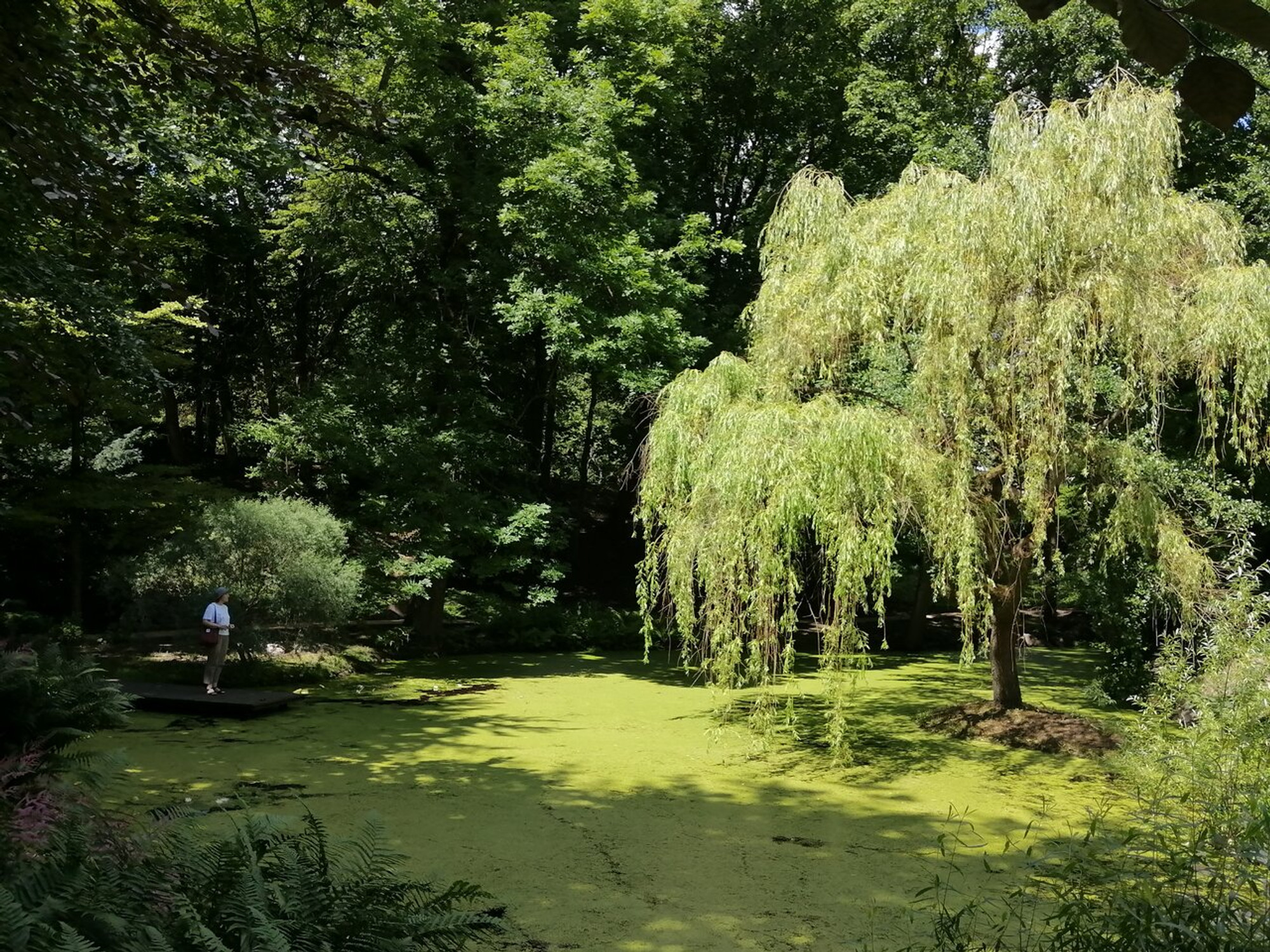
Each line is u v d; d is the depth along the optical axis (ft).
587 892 18.60
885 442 27.91
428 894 14.35
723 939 16.42
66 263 23.93
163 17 15.85
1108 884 15.19
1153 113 28.50
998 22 50.39
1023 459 30.63
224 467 73.72
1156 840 14.37
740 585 28.78
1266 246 41.11
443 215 54.39
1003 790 26.45
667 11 53.01
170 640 44.65
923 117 52.16
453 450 53.62
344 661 46.91
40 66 15.83
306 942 10.25
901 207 31.35
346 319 73.20
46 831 13.19
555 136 48.08
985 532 31.35
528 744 31.86
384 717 35.94
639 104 53.47
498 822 23.06
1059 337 27.35
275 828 12.94
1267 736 17.88
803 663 52.80
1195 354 29.12
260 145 34.27
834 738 28.94
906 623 67.36
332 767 28.09
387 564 51.75
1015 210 28.12
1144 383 29.71
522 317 47.26
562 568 66.69
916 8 54.75
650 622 32.68
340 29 47.29
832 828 22.91
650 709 38.70
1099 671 41.55
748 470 27.76
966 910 14.96
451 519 52.60
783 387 31.42
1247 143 44.04
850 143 62.85
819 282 31.50
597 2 51.88
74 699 21.35
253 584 45.09
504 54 49.65
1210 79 2.99
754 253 63.77
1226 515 32.58
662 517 32.19
